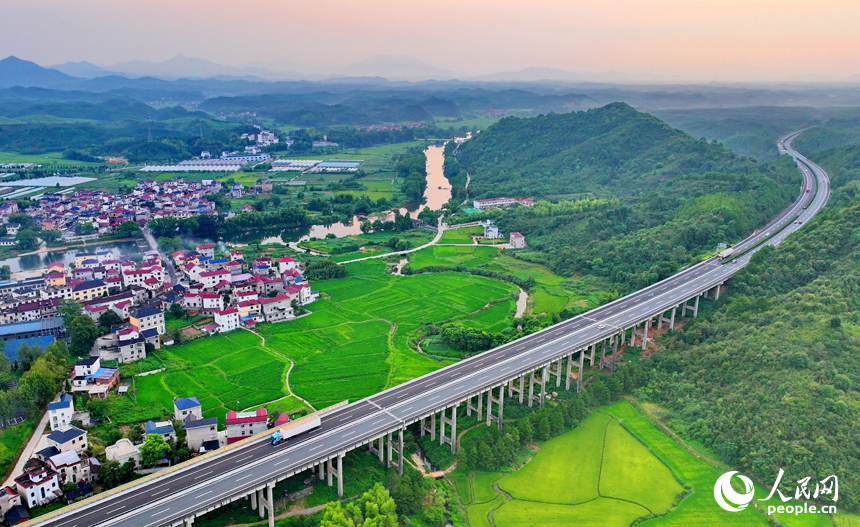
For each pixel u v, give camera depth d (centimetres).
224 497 19562
